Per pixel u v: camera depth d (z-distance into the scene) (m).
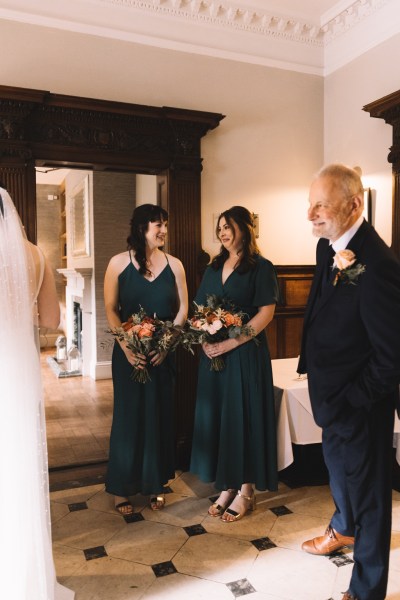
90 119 3.52
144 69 3.71
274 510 2.88
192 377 3.84
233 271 2.79
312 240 4.36
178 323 2.98
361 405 1.80
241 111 4.05
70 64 3.51
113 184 6.73
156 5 3.69
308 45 4.25
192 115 3.68
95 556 2.41
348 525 2.30
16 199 3.32
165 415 2.94
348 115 4.10
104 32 3.59
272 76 4.15
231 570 2.28
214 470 2.83
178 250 3.80
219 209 4.00
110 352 6.81
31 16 3.40
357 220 1.89
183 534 2.62
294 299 4.25
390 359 1.68
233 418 2.74
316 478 3.31
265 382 2.77
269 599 2.07
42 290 1.94
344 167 1.87
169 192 3.77
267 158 4.16
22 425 1.73
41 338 9.98
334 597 2.08
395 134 3.53
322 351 1.90
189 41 3.84
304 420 2.93
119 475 2.84
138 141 3.68
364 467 1.86
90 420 4.81
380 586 1.87
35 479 1.77
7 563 1.69
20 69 3.39
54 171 9.01
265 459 2.75
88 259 7.03
